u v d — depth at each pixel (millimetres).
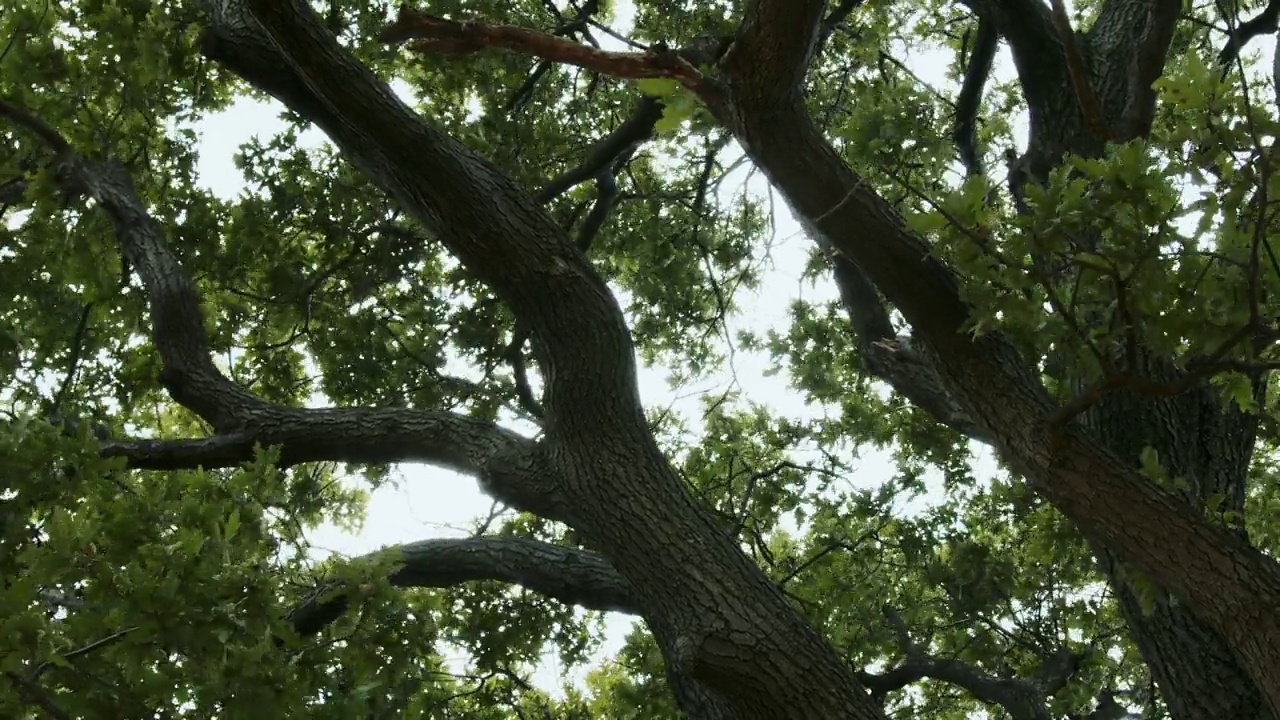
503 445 4699
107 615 3016
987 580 8117
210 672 3098
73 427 5262
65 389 6781
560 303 4453
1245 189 2891
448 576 5703
